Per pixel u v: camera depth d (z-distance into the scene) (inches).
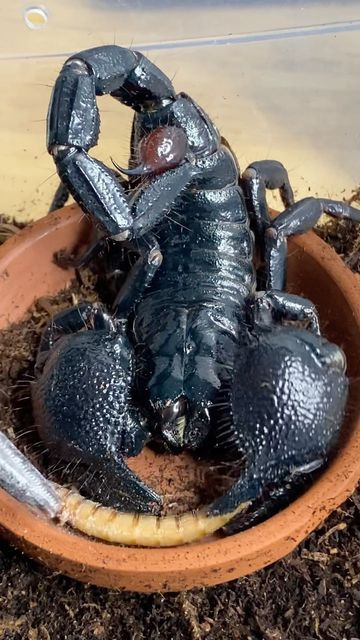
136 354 6.1
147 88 5.9
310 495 5.2
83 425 5.6
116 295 7.1
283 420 5.3
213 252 6.4
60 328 6.4
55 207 7.8
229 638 5.6
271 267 6.6
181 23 9.1
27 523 5.1
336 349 5.6
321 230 8.0
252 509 5.5
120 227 5.0
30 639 5.6
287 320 6.2
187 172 5.6
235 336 6.1
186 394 5.7
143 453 6.4
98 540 5.5
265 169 7.0
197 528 5.4
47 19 9.1
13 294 7.1
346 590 5.9
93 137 4.9
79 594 5.8
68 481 5.9
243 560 5.0
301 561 6.0
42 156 8.8
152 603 5.7
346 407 5.7
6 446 5.4
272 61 9.2
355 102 9.1
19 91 9.1
